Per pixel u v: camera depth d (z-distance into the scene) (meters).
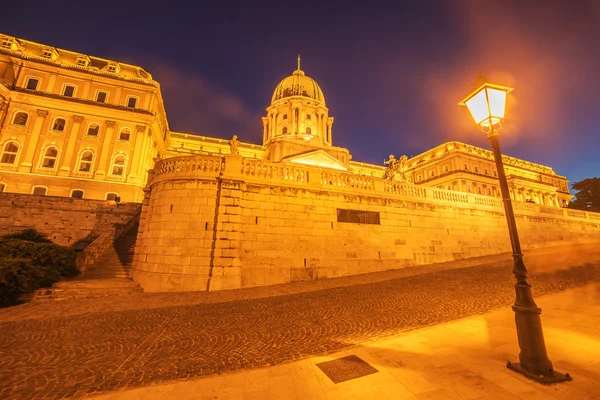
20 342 6.61
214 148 57.50
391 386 4.24
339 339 6.43
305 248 15.38
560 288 9.81
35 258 12.42
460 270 15.18
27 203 21.23
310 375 4.73
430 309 8.47
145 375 4.91
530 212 25.44
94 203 22.98
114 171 35.28
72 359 5.64
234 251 13.76
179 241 13.71
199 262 13.43
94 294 11.91
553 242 25.44
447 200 20.81
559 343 5.51
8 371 5.09
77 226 22.09
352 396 4.02
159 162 15.98
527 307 4.56
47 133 33.81
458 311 8.12
